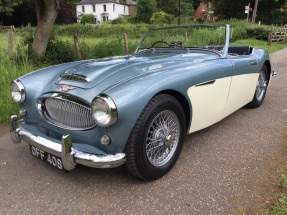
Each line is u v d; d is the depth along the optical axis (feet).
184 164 9.57
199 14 201.46
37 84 9.21
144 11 165.99
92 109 7.27
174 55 11.14
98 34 86.58
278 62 33.47
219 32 12.50
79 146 7.77
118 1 229.86
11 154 10.53
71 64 10.57
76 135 7.99
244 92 12.64
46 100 8.67
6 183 8.72
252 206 7.52
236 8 137.49
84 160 7.38
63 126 8.20
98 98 7.12
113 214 7.36
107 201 7.84
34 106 8.93
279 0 134.00
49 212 7.48
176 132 8.99
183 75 8.77
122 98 7.22
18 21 142.72
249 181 8.60
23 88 9.16
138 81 7.84
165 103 8.09
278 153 10.32
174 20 144.25
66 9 153.99
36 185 8.60
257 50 14.62
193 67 9.46
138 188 8.35
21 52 25.54
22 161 10.00
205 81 9.50
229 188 8.28
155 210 7.46
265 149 10.63
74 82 8.48
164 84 8.05
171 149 8.98
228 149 10.62
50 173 9.21
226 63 10.83
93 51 32.09
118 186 8.46
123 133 7.40
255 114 14.42
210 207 7.52
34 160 10.05
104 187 8.43
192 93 9.05
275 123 13.20
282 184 8.29
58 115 8.45
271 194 7.97
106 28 87.56
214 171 9.15
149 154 8.28
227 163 9.63
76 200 7.91
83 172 9.22
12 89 9.45
